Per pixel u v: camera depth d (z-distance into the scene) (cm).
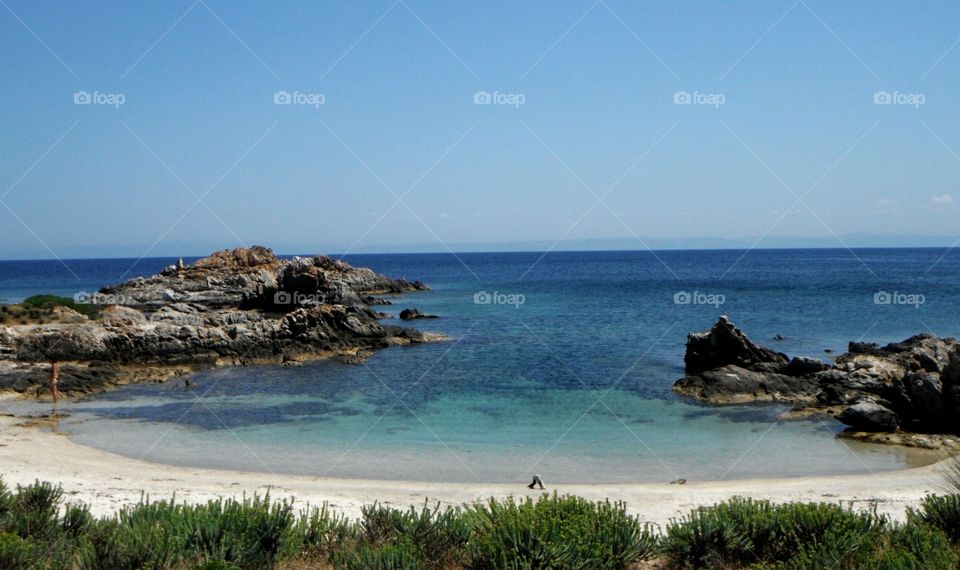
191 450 2534
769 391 3444
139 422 2988
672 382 3844
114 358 4397
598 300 9212
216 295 8219
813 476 2220
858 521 1216
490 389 3728
